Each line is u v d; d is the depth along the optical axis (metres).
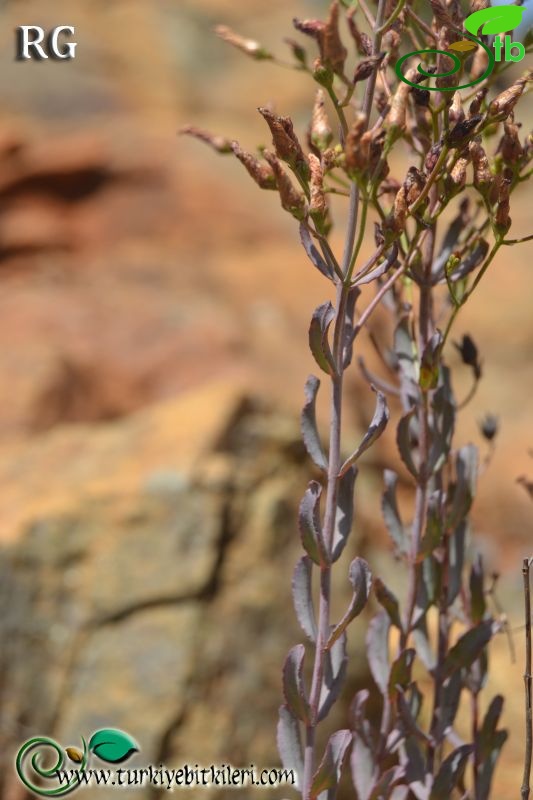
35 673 3.00
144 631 3.04
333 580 3.30
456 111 1.32
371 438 1.30
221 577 3.16
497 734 1.60
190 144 10.72
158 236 9.29
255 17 16.48
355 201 1.28
